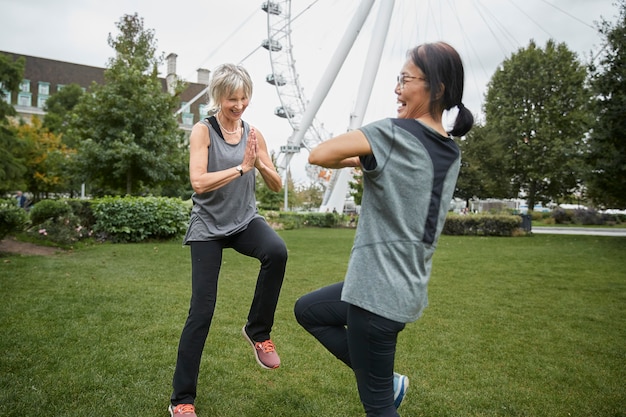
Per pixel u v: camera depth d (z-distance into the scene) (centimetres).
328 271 668
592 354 317
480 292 529
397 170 141
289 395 239
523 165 3400
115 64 1627
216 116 215
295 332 353
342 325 177
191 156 202
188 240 212
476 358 305
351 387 252
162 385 242
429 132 144
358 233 150
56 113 4103
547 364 296
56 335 317
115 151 1491
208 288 204
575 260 848
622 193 1509
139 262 691
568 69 3328
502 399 243
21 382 237
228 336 335
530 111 3422
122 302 421
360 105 2202
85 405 215
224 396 234
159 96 1628
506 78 3541
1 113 1758
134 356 282
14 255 715
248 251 215
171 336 326
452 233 1741
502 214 1792
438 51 148
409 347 325
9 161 1698
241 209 213
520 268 733
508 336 356
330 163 144
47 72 5044
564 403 240
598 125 1441
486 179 3344
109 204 1031
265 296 211
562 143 3134
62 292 454
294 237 1440
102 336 319
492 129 3438
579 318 414
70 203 1038
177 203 1130
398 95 156
